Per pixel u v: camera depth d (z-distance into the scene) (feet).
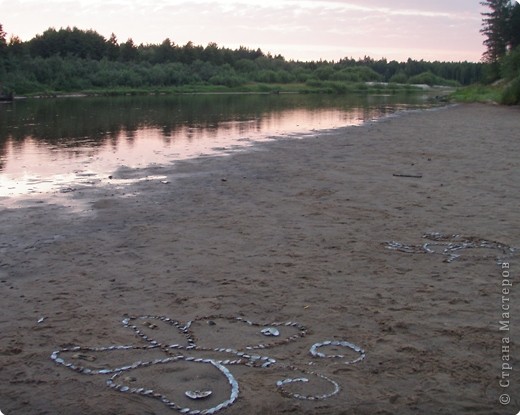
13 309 17.28
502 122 82.69
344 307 17.52
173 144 57.72
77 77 211.82
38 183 36.35
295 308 17.46
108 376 13.73
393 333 15.87
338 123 84.38
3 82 182.50
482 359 14.46
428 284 19.45
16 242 23.79
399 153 50.08
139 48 293.64
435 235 25.08
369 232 25.58
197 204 30.86
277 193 33.68
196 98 180.34
